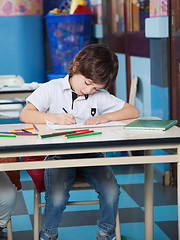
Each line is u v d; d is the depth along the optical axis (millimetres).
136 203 2576
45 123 1816
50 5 4598
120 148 1505
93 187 1769
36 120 1826
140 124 1702
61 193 1698
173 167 2873
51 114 1836
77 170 1854
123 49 3707
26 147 1437
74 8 4246
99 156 1886
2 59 4230
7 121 3941
